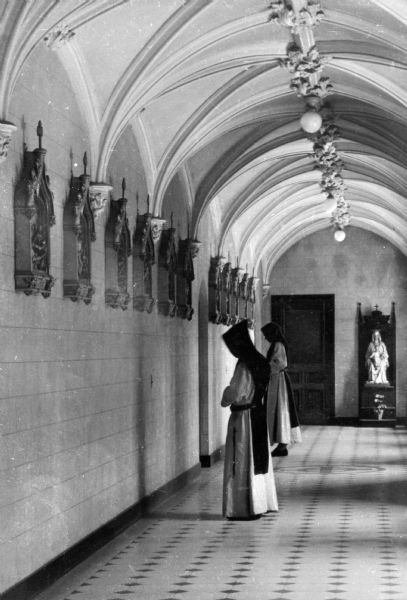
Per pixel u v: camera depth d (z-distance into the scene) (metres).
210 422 19.42
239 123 15.05
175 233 15.79
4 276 8.00
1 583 7.81
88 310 10.65
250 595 8.49
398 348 29.31
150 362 13.95
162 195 14.11
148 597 8.48
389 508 13.32
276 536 11.34
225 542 11.03
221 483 16.59
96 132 10.64
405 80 12.60
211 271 19.77
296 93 13.66
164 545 10.92
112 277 11.49
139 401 13.19
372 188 23.38
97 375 11.00
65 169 9.76
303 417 29.59
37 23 7.85
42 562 8.88
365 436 25.31
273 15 10.68
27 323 8.55
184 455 16.52
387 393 28.62
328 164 18.39
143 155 13.55
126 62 10.39
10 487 8.07
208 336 19.39
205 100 13.45
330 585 8.84
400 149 16.12
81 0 8.67
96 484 10.85
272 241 27.48
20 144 8.35
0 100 7.68
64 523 9.59
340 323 29.59
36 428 8.77
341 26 11.04
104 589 8.82
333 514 12.84
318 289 29.69
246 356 12.54
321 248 29.72
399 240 28.62
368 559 9.99
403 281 29.36
